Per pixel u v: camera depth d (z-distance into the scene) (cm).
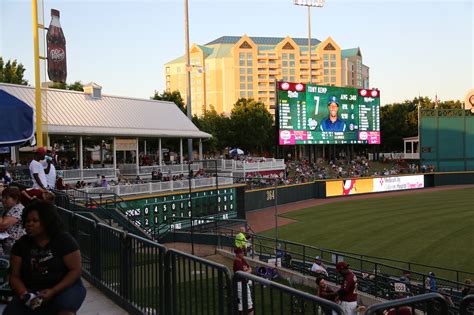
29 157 3122
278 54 16775
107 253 873
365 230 3147
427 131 6562
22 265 452
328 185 5478
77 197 2334
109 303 831
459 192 5544
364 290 1736
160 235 2514
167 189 3197
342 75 18125
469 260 2278
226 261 2036
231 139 8488
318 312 430
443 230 3053
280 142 5041
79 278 472
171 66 17725
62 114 3366
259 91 16625
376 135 5834
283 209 4419
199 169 4131
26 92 3212
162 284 677
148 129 3956
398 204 4531
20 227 691
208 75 16862
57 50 1487
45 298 438
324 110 5350
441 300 441
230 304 538
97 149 5981
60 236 455
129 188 2888
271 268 1878
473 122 6594
